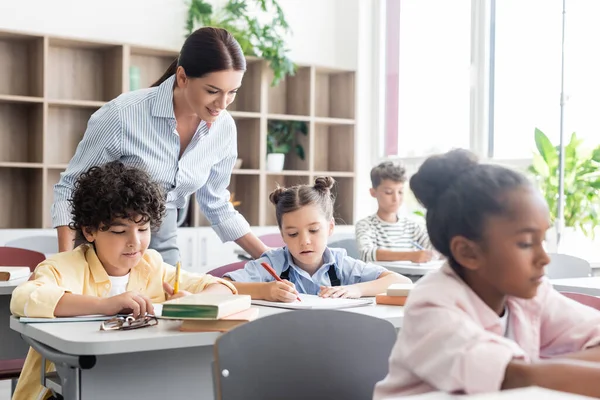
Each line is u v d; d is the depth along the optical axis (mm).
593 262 3568
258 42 5109
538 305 1077
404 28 5301
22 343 2242
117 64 4570
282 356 1220
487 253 921
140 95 2229
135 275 1789
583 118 3885
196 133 2281
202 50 2037
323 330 1259
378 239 3676
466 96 4805
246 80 5164
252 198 5109
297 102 5328
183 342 1386
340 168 5480
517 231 904
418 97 5188
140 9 4820
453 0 4910
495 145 4602
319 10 5500
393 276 2094
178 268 1815
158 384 1505
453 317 923
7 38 4395
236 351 1175
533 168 4066
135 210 1679
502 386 851
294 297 1839
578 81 3881
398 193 3693
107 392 1441
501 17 4566
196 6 4926
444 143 4973
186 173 2295
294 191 2146
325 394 1249
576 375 817
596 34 3852
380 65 5469
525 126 4391
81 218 1719
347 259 2215
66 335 1374
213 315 1414
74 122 4645
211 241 4754
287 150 5258
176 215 2373
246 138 5164
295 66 5105
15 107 4484
